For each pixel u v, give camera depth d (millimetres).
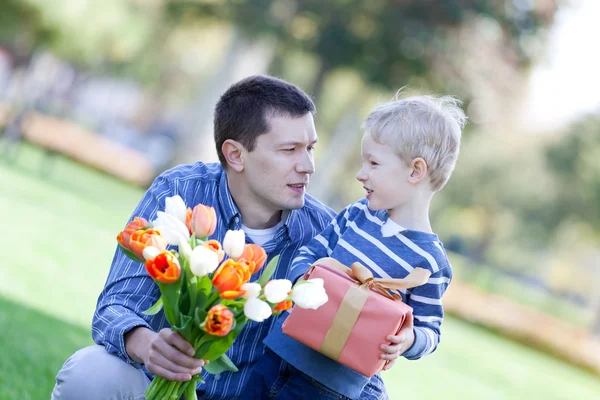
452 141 3254
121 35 27797
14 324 5781
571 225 33875
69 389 2967
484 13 21156
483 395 10055
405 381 9242
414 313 3139
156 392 2672
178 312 2557
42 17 26078
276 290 2488
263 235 3340
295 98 3225
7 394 4262
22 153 23328
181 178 3322
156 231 2543
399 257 3139
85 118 45625
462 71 21859
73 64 35250
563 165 31156
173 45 34750
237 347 3221
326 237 3312
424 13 20906
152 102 49031
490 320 21391
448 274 3201
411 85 21672
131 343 2885
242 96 3215
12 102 30609
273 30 20891
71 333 6160
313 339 2863
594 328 30109
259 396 3102
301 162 3193
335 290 2865
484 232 36906
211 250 2498
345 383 2998
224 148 3244
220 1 21000
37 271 8227
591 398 13539
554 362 19734
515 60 22875
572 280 39688
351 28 20703
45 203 14016
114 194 20641
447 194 34531
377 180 3217
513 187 33031
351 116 23375
